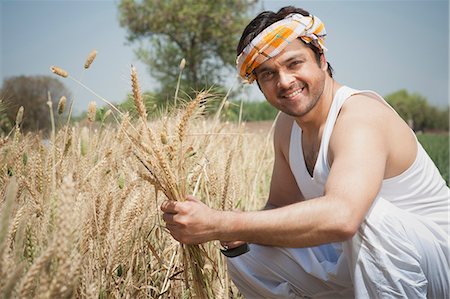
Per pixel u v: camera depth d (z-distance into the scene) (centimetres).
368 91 203
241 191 318
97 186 198
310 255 215
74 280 137
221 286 208
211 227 175
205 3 1891
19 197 193
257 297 231
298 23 192
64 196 127
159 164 181
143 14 1928
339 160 180
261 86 203
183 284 222
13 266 137
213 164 234
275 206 259
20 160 204
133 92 178
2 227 125
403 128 198
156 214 221
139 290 201
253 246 226
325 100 205
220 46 1919
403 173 198
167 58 1784
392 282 189
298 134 223
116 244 184
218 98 199
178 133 179
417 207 205
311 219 167
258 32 196
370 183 173
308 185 222
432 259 197
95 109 206
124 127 199
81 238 162
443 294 205
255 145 465
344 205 168
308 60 196
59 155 200
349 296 216
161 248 229
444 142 930
